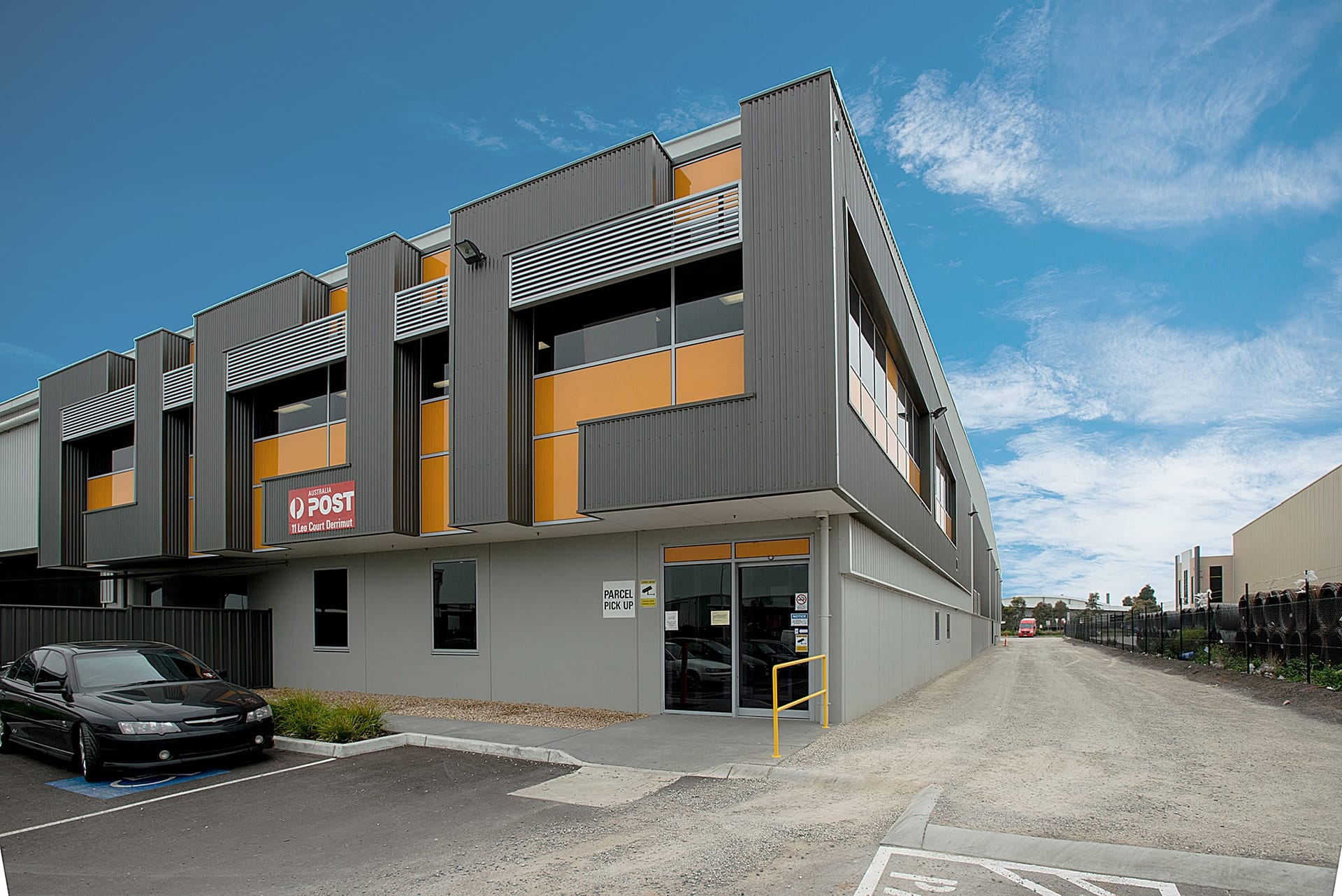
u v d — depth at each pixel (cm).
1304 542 4050
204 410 1702
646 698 1262
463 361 1305
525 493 1260
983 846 588
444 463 1391
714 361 1120
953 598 2966
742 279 1090
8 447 2325
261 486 1625
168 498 1767
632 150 1198
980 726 1150
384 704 1408
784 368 1001
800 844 610
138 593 2186
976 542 4334
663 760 916
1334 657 1630
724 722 1156
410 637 1555
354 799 797
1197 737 1057
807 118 1039
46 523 2044
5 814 771
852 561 1183
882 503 1323
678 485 1048
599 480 1109
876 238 1337
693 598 1245
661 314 1188
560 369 1276
